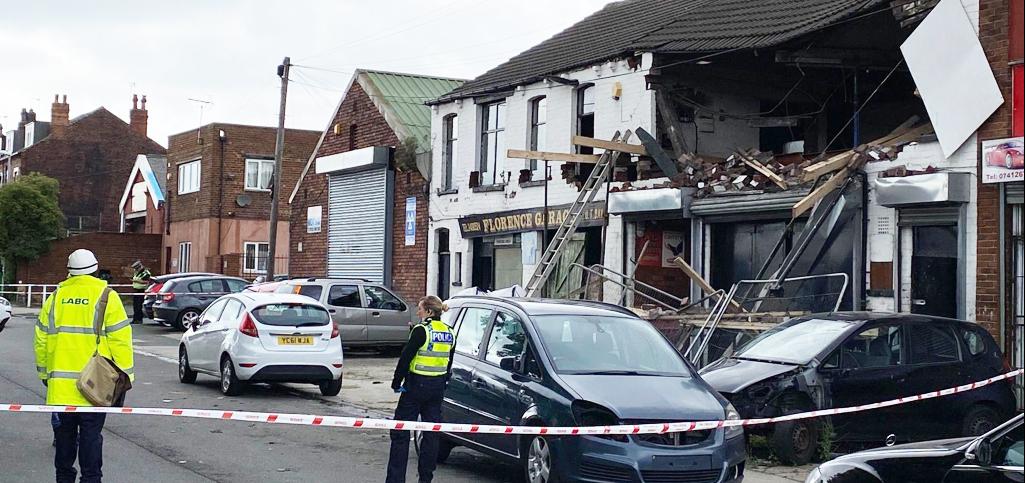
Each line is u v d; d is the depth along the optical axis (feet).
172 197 157.38
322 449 39.09
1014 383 43.57
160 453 37.24
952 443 23.53
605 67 69.46
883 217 50.85
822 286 53.83
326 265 103.19
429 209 88.33
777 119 66.85
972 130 46.57
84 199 205.98
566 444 29.58
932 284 48.78
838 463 23.81
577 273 70.28
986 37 46.09
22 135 220.84
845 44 57.93
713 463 29.43
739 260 60.13
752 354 40.24
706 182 59.57
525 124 77.36
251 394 55.52
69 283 27.35
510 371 32.96
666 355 33.96
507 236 79.15
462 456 38.93
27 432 40.86
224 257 140.36
